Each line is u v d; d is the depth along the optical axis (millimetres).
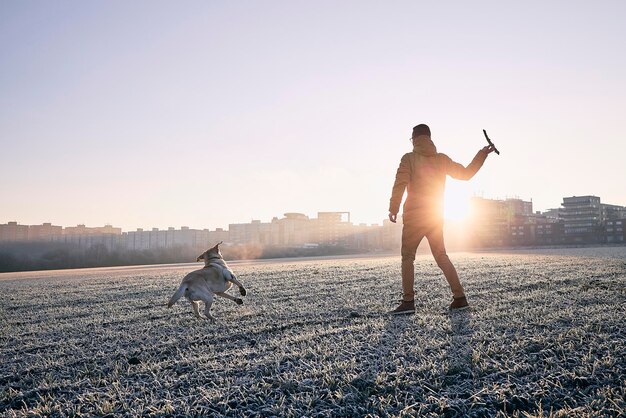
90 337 4988
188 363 3654
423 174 5590
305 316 5543
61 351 4391
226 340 4480
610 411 2385
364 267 14945
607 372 2928
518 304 5590
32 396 3119
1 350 4594
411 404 2629
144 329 5285
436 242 5582
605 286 6859
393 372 3137
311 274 12523
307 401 2691
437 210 5551
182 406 2715
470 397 2660
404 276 5551
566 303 5457
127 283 12641
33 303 8625
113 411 2725
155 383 3193
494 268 11703
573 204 89938
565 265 11734
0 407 2951
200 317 5945
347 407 2623
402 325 4660
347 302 6551
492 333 4055
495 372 3055
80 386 3252
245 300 7430
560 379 2869
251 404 2730
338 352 3713
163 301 7871
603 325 4137
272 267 18391
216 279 6246
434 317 4965
